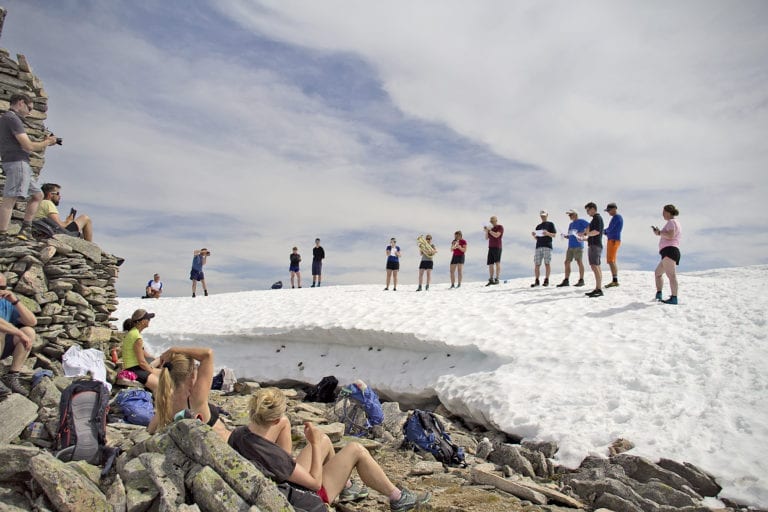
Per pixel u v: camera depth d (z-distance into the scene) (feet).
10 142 31.99
